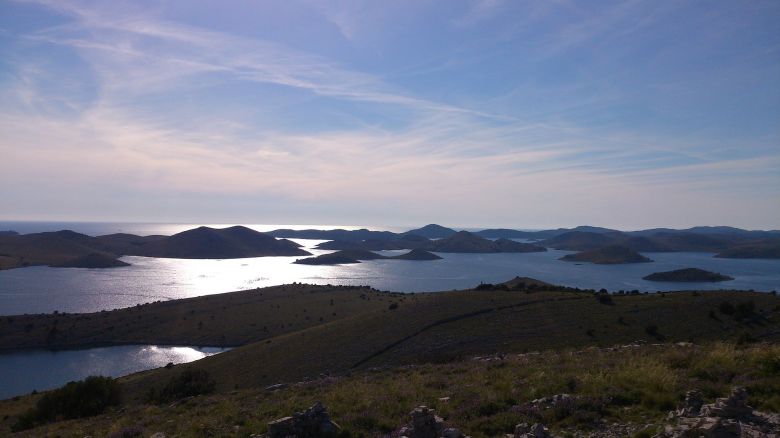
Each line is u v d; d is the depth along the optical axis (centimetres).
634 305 8625
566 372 2027
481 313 8950
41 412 3534
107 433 2089
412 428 1341
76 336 14100
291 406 1919
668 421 1316
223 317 15300
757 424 1220
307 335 9300
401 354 7262
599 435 1285
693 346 2769
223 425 1811
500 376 2141
